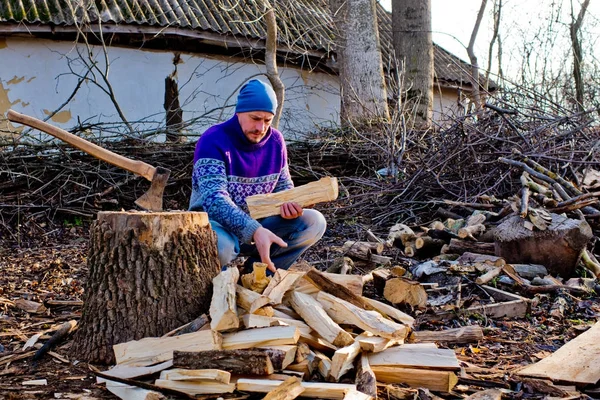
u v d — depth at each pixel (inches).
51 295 172.6
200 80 474.3
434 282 166.4
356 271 189.2
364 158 336.8
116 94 442.3
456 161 271.3
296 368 95.4
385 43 606.2
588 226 174.9
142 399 90.2
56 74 422.9
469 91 609.0
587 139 259.0
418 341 122.6
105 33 429.7
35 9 400.8
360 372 94.5
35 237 273.7
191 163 321.4
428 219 257.0
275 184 133.1
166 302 109.5
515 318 146.9
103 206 304.3
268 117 122.7
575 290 161.6
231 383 90.7
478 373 108.0
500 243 181.2
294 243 140.4
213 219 125.7
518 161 239.3
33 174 298.0
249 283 108.1
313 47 501.4
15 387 98.9
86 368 107.7
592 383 100.7
